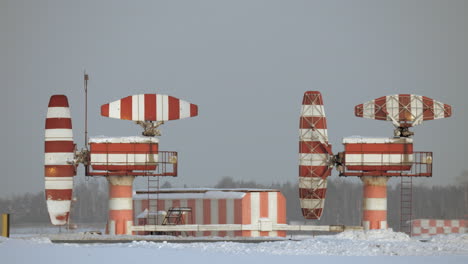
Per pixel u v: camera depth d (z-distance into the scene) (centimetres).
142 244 9888
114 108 13588
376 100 13900
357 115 13938
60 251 8862
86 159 13475
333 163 13988
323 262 8375
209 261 8231
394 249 9556
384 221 13700
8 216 11819
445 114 13825
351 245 9919
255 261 8294
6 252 8712
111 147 13325
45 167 13488
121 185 13450
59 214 13512
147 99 13675
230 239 12206
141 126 13700
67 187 13488
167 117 13688
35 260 8125
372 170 13662
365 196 13775
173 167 13588
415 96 13838
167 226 13788
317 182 14012
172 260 8250
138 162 13350
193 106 13775
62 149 13438
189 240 11931
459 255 9250
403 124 13800
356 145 13625
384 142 13600
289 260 8456
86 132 13650
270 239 12281
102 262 8031
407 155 13612
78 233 13250
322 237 12825
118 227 13412
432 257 8988
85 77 13700
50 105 13500
